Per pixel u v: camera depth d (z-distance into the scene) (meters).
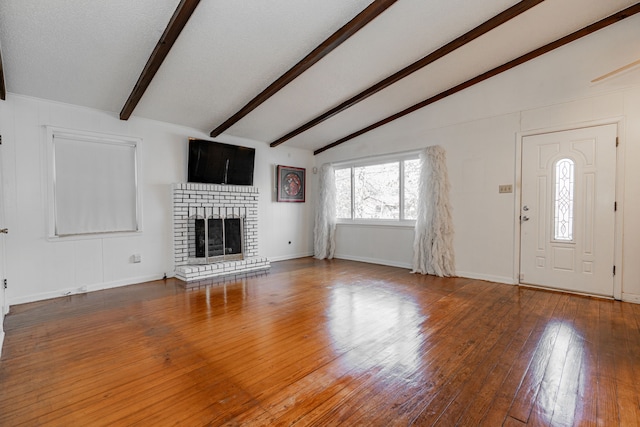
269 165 5.99
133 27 2.68
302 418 1.53
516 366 2.01
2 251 2.98
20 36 2.62
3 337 2.44
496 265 4.25
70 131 3.72
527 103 3.94
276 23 2.87
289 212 6.36
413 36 3.31
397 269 5.20
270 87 3.83
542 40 3.65
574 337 2.45
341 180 6.39
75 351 2.25
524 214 4.00
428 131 4.88
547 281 3.86
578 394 1.71
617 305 3.22
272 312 3.08
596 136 3.48
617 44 3.33
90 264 3.88
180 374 1.94
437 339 2.44
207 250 4.73
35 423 1.50
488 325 2.71
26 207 3.44
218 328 2.67
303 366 2.04
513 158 4.07
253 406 1.63
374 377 1.90
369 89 4.25
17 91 3.35
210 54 3.19
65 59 2.97
